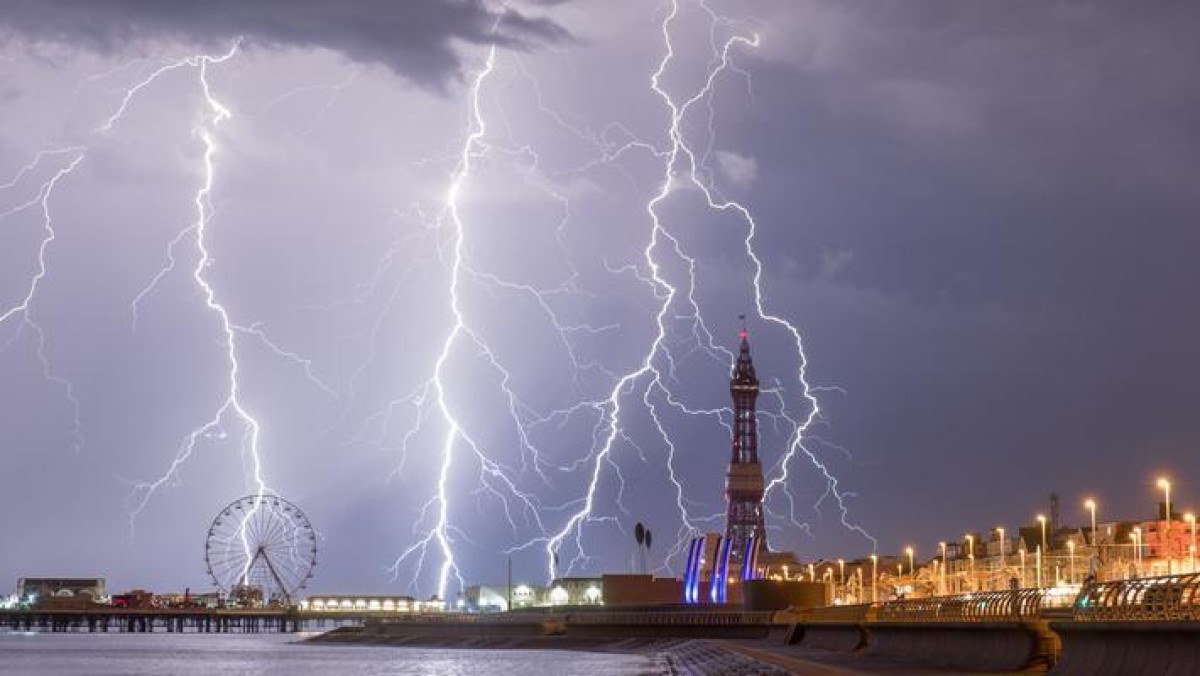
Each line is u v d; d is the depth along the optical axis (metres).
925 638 79.56
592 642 194.62
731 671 89.75
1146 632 38.12
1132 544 162.88
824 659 89.75
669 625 173.50
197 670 153.25
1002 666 60.91
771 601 159.88
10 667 162.25
